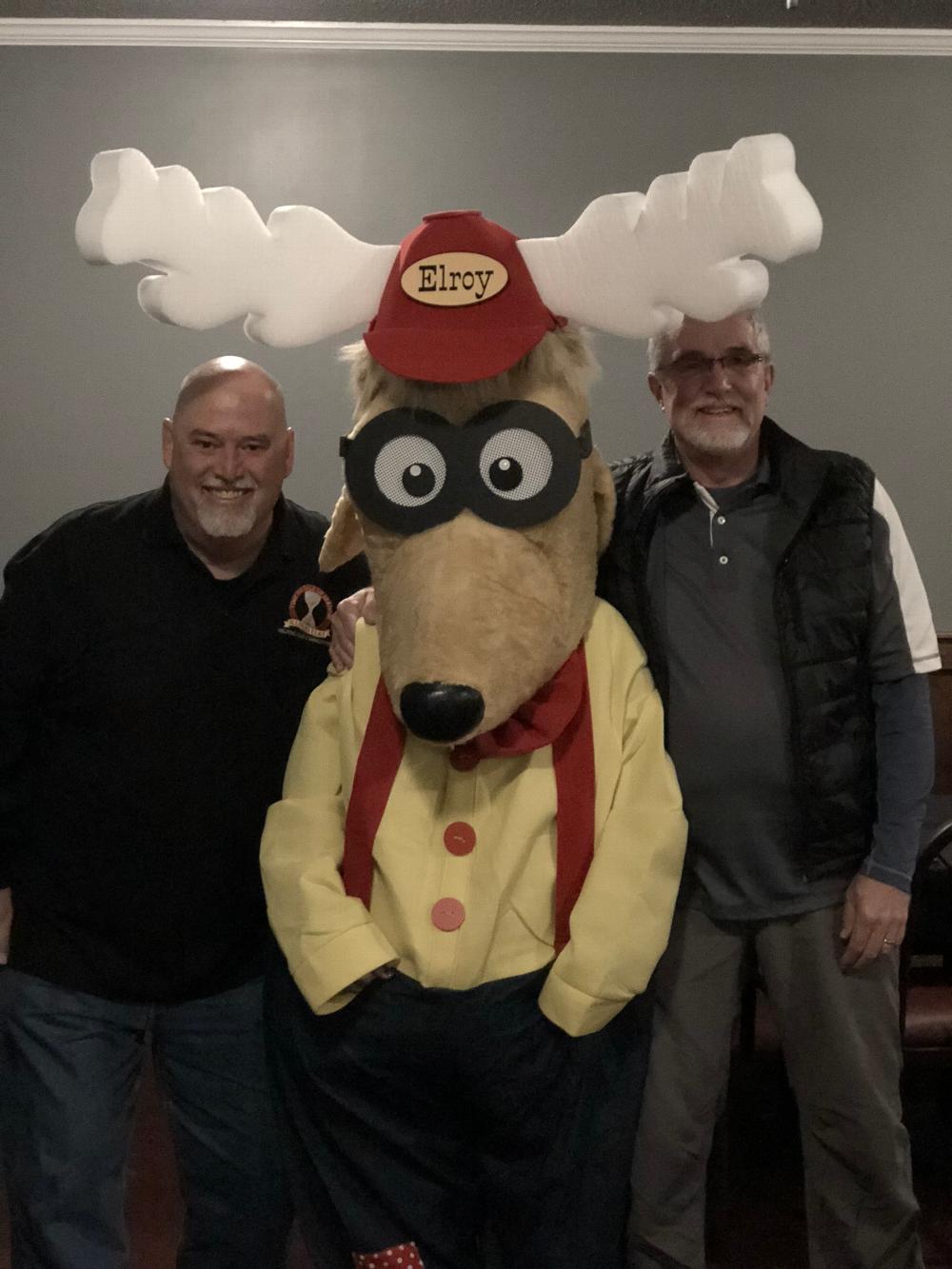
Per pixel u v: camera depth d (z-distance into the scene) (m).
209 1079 1.79
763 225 1.33
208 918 1.75
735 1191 2.37
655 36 3.39
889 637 1.77
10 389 3.53
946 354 3.56
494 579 1.45
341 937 1.50
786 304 3.53
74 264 3.47
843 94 3.45
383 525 1.52
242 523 1.70
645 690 1.62
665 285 1.42
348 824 1.56
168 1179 2.46
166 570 1.73
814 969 1.80
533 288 1.50
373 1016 1.55
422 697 1.38
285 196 3.46
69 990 1.75
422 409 1.49
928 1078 2.72
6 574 1.78
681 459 1.83
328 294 1.54
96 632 1.72
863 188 3.49
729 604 1.77
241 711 1.74
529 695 1.48
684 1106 1.85
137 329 3.50
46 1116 1.74
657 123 3.45
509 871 1.50
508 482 1.47
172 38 3.38
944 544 3.64
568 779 1.52
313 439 3.55
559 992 1.49
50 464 3.56
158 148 3.43
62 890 1.75
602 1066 1.61
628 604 1.73
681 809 1.56
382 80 3.42
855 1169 1.84
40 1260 1.75
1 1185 2.32
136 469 3.56
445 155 3.45
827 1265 1.88
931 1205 2.29
